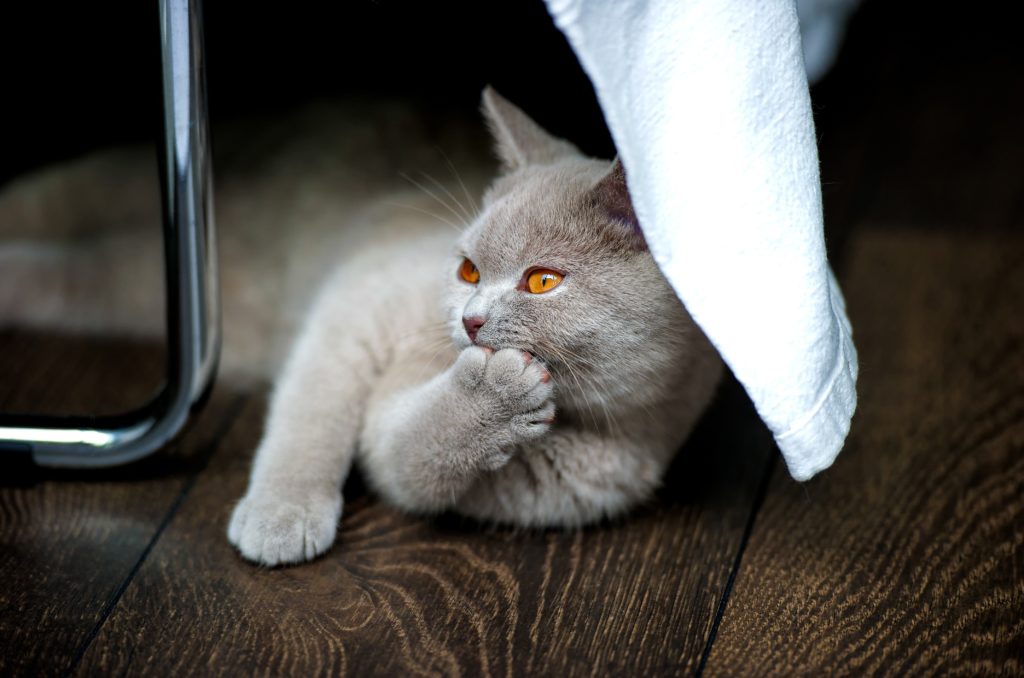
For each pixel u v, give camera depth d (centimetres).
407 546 78
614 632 73
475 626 73
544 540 79
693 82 65
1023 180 112
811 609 74
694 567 77
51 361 92
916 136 118
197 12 74
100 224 98
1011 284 100
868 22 138
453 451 75
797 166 68
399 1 98
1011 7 141
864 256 104
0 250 96
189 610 73
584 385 76
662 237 65
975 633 73
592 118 100
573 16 61
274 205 98
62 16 99
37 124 101
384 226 95
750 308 67
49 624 72
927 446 86
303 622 72
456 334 77
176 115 74
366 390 84
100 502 80
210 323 79
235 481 82
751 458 86
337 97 104
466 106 103
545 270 75
